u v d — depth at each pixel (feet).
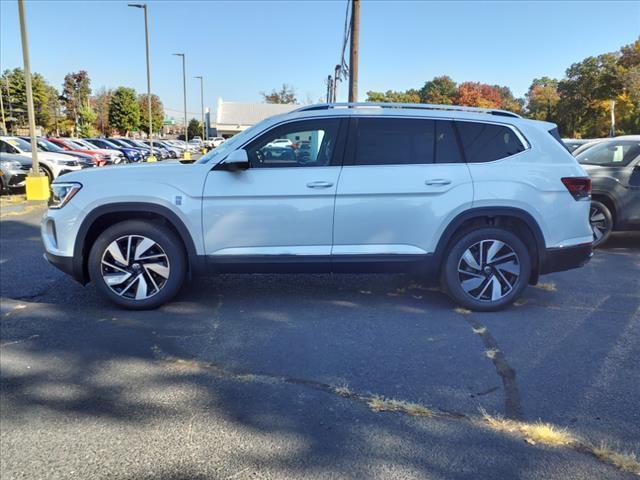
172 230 15.19
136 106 268.00
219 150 15.51
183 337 13.42
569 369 11.68
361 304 16.11
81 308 15.58
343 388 10.75
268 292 17.24
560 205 15.05
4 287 17.66
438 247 15.02
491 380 11.13
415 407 9.93
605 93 206.49
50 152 52.85
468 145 15.10
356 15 48.60
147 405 10.04
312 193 14.55
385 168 14.76
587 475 7.99
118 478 7.93
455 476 7.97
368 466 8.19
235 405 10.05
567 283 18.93
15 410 9.85
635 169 24.29
